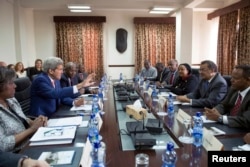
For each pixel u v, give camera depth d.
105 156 1.16
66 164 1.03
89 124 1.63
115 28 6.73
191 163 1.08
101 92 2.93
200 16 6.79
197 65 6.98
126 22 6.73
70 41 6.60
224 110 2.11
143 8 5.62
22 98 2.37
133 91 3.27
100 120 1.68
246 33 4.74
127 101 2.55
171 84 4.40
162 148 1.26
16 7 5.29
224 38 5.56
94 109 1.91
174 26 6.72
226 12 5.32
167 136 1.47
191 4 5.18
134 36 6.78
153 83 4.60
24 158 0.98
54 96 2.11
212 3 5.81
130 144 1.32
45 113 2.17
